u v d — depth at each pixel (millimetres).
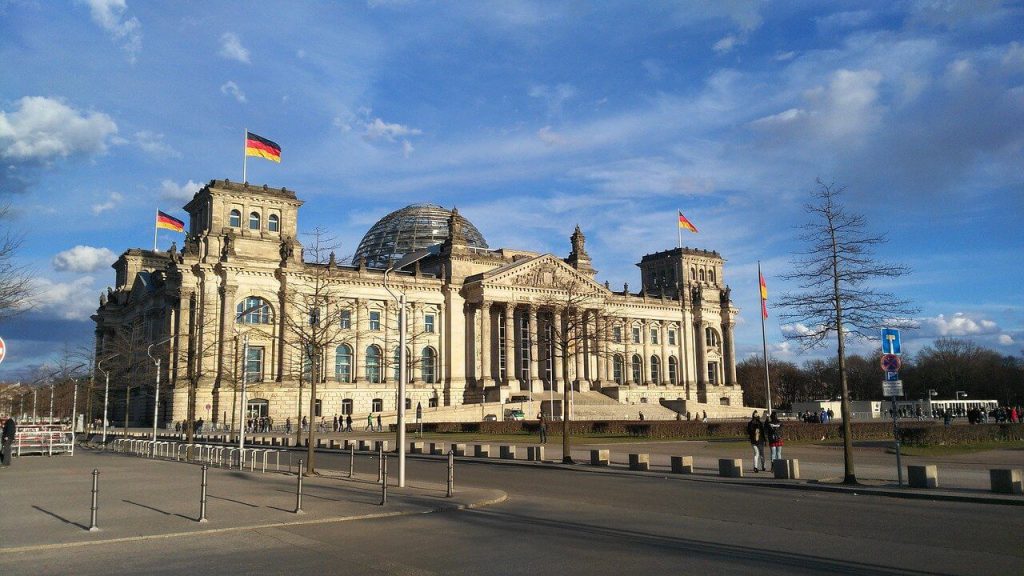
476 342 148000
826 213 40750
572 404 142375
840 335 39844
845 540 23438
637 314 180125
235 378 100562
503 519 27875
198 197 132375
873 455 59719
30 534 23922
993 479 34219
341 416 123500
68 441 76000
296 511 28562
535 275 154500
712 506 31703
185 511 28906
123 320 163375
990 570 19062
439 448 66375
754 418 47094
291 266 125562
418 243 172500
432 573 18734
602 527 26047
